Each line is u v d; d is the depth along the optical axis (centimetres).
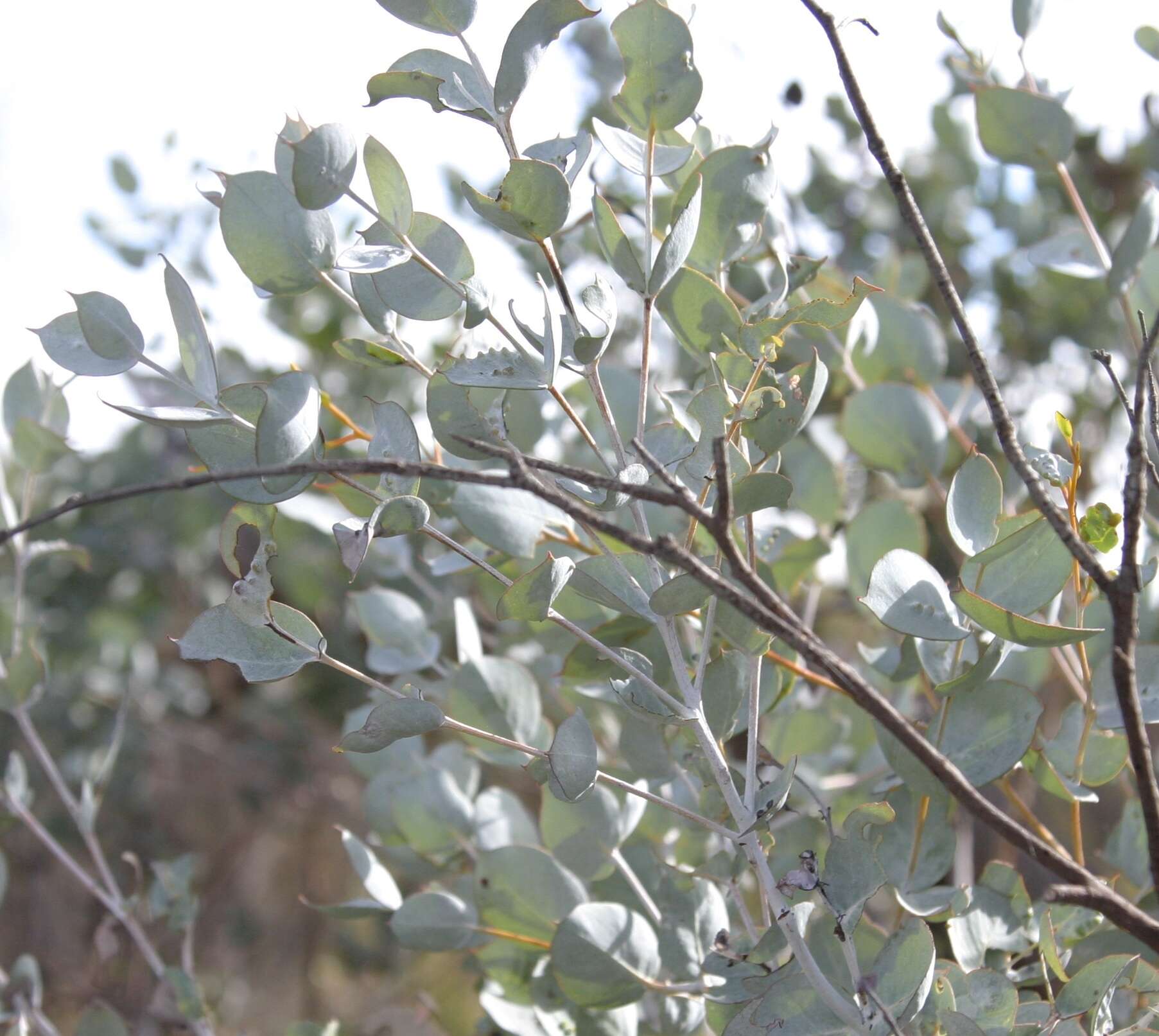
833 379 192
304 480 99
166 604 391
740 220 121
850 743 171
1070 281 257
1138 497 78
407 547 196
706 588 95
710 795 122
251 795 428
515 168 94
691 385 178
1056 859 73
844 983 110
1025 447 116
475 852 158
